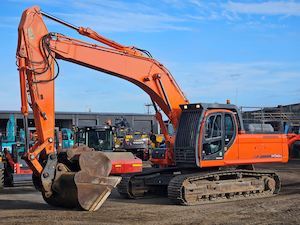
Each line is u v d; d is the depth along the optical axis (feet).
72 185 34.30
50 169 34.53
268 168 77.20
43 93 35.35
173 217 33.30
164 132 43.96
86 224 30.60
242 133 43.42
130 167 58.75
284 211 35.65
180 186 38.58
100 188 35.17
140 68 41.52
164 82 42.83
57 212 35.17
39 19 35.86
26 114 34.83
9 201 43.06
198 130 40.57
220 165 41.70
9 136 68.90
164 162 44.75
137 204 40.09
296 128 98.43
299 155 100.89
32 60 35.09
